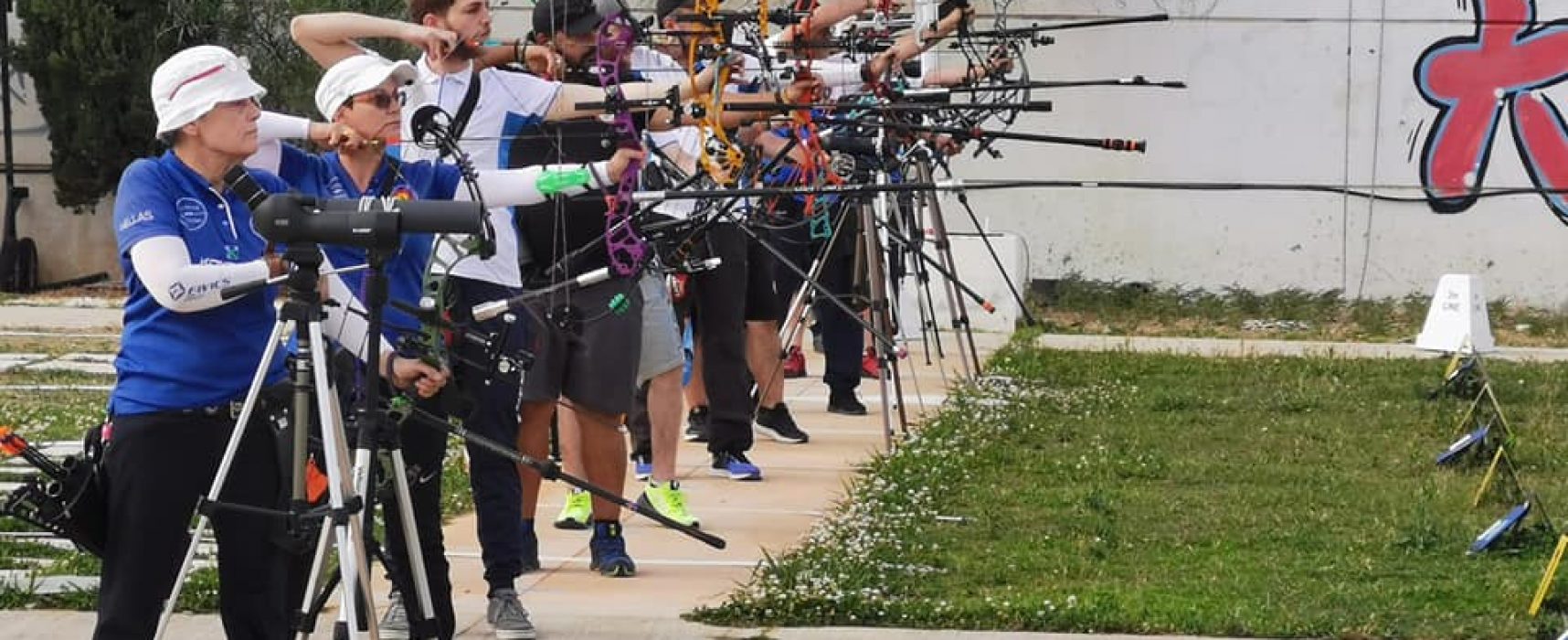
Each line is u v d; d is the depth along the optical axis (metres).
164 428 18.31
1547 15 59.81
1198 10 60.81
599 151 24.06
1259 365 48.38
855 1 26.70
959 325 45.00
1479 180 60.38
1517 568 26.48
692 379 37.12
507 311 21.81
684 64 28.42
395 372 19.31
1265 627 23.11
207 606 24.17
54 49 61.16
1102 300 60.88
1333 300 60.94
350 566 16.92
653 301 28.91
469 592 25.83
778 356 37.34
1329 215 61.06
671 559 27.75
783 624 23.81
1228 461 35.00
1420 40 60.38
